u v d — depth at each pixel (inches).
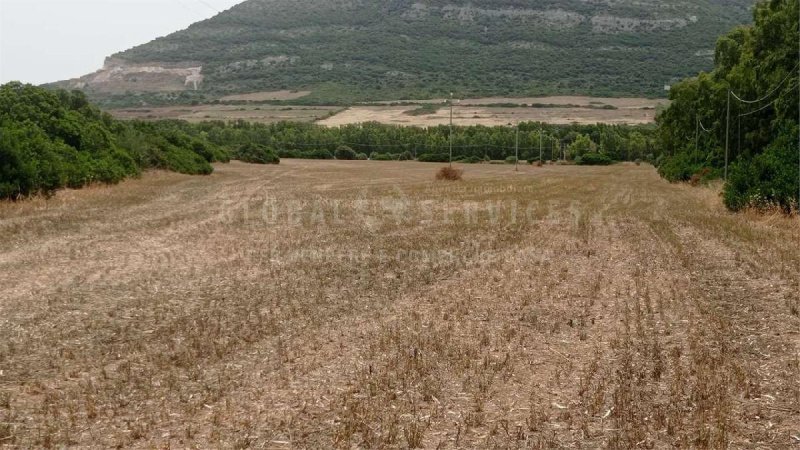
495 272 555.2
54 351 337.7
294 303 442.0
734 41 1897.1
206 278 523.8
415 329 379.6
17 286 487.5
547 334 372.8
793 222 884.6
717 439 237.8
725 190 1133.1
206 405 269.7
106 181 1457.9
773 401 274.4
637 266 588.4
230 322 392.8
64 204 1048.8
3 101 1414.9
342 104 5925.2
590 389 288.0
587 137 4234.7
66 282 503.5
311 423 252.7
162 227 834.8
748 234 778.8
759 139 1455.5
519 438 241.1
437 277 532.7
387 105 5925.2
